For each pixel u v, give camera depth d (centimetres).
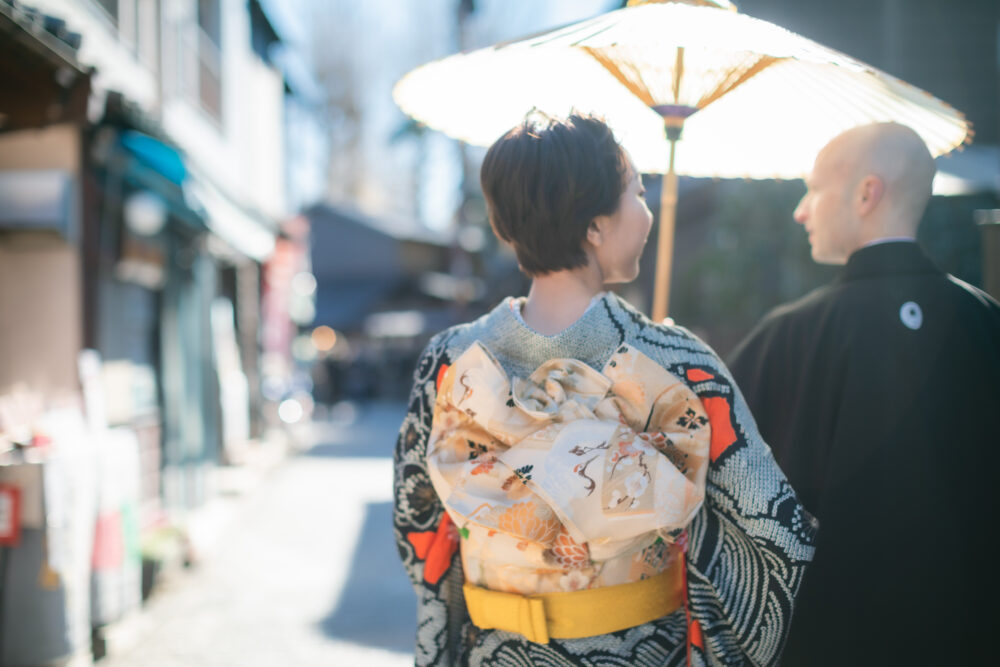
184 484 674
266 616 436
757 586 111
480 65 151
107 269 514
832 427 158
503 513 104
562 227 110
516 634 114
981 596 143
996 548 144
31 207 431
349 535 635
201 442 706
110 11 568
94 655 370
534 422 107
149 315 640
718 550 113
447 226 3459
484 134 170
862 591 148
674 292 956
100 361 475
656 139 179
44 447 344
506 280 1923
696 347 113
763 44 113
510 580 113
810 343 165
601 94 166
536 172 109
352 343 3100
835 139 164
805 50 117
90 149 455
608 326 111
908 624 144
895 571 146
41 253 451
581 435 104
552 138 110
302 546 600
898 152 158
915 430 148
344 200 2928
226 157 954
